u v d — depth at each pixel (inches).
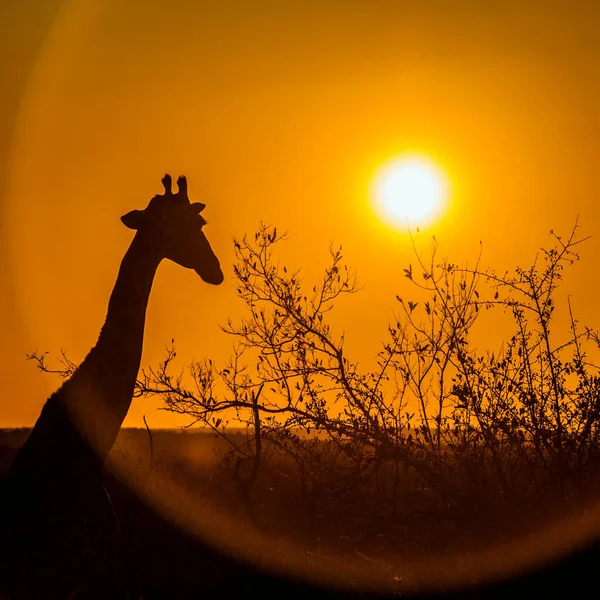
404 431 1346.0
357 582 1204.5
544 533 1233.4
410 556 1262.3
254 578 1206.9
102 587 1159.0
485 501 1279.5
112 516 1282.0
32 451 1255.5
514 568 1215.6
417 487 1391.5
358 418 1347.2
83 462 1268.5
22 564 1190.9
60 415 1270.9
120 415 1342.3
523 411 1289.4
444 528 1290.6
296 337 1389.0
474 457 1285.7
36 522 1215.6
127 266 1402.6
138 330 1380.4
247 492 1315.2
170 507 1419.8
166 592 1181.1
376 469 1334.9
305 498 1321.4
